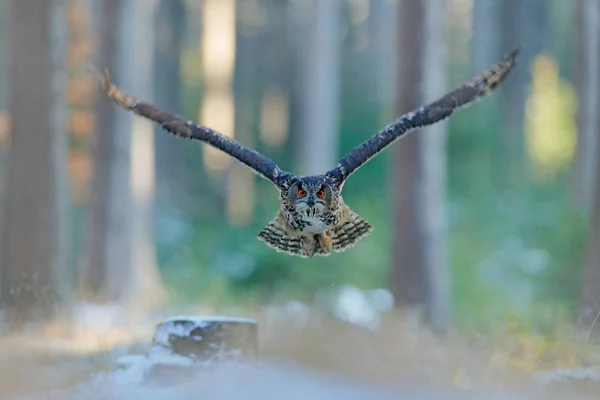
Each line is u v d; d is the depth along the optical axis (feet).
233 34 135.64
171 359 35.35
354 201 114.21
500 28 166.30
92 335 53.31
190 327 35.81
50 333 52.95
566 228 87.04
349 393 33.58
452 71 159.43
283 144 171.94
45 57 65.62
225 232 121.80
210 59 133.80
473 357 42.37
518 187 129.39
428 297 73.41
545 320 64.75
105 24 81.25
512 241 109.91
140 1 90.74
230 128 133.80
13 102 65.82
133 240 84.38
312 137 117.50
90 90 87.40
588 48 94.68
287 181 30.42
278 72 175.94
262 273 96.37
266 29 174.60
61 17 66.33
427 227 73.92
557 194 122.21
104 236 82.79
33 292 59.16
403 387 35.91
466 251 104.47
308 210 30.04
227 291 94.32
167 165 159.02
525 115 155.63
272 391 32.68
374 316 68.64
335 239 31.30
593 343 42.27
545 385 36.70
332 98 122.11
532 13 162.81
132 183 84.33
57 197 66.23
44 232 65.36
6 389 36.24
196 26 172.65
